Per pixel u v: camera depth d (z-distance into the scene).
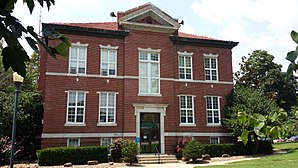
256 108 26.22
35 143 26.11
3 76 25.39
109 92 26.38
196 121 28.44
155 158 23.97
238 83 40.91
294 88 51.53
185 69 29.44
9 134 23.69
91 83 26.05
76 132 24.67
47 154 21.17
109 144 25.38
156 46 28.52
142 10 27.91
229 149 26.91
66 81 25.33
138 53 27.81
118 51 27.39
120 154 23.45
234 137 28.94
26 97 25.23
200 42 30.16
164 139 26.84
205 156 24.81
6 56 1.73
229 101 29.36
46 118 24.08
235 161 21.89
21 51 1.75
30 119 25.44
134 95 26.86
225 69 30.84
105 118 25.89
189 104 28.84
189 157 23.62
